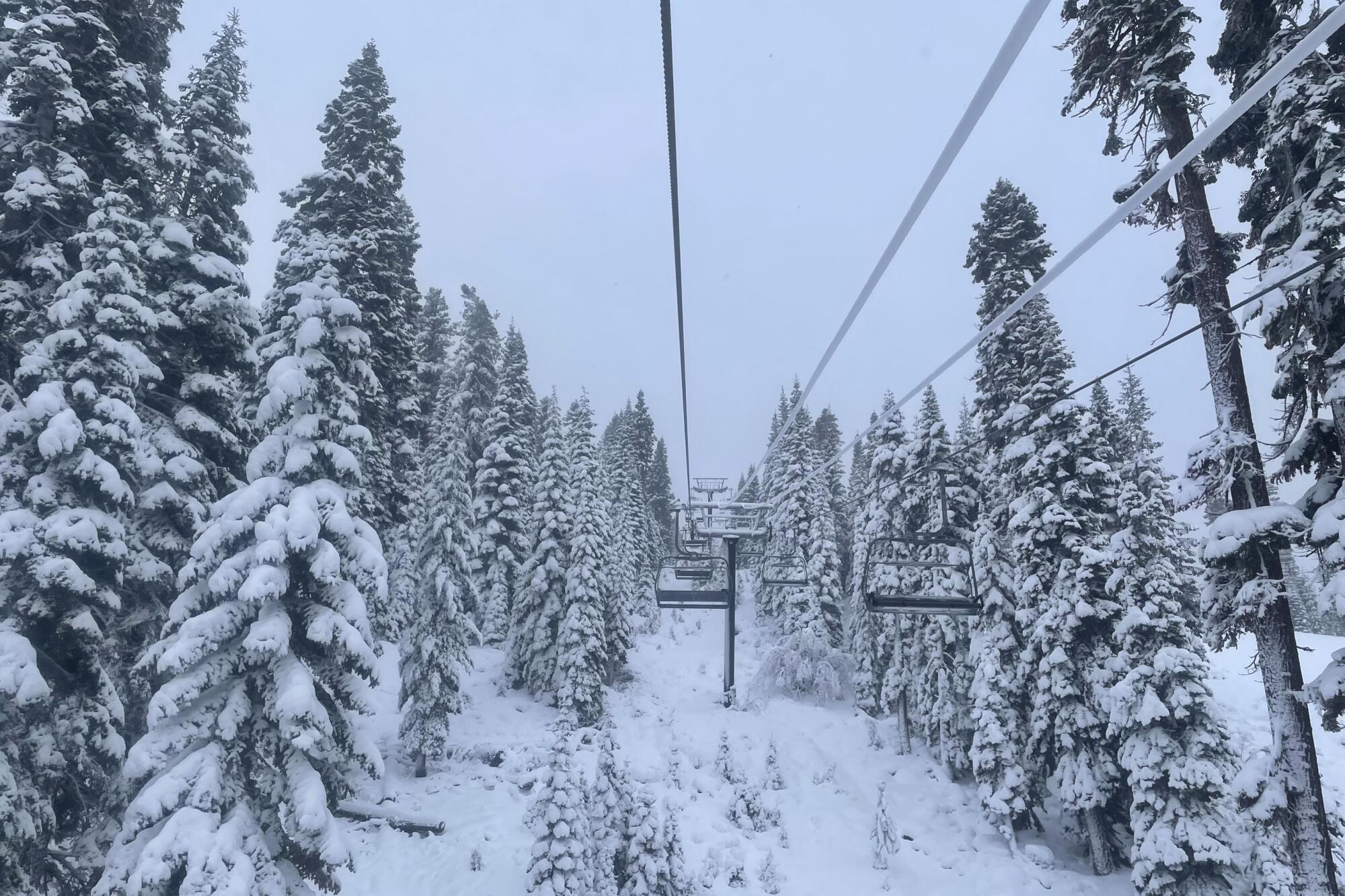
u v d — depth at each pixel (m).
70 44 15.35
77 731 12.12
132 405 13.66
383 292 23.56
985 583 25.03
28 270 14.45
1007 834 21.94
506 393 41.03
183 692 10.06
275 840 10.68
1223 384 11.40
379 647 16.61
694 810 25.59
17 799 11.17
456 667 27.58
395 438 24.72
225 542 11.10
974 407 26.20
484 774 26.73
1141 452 32.12
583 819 16.39
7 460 12.26
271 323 19.16
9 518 11.49
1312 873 10.29
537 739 30.56
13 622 11.62
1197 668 17.33
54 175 14.19
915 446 30.66
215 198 18.70
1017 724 23.53
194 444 16.31
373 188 22.80
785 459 47.69
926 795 26.44
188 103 18.97
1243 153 12.11
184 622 11.02
